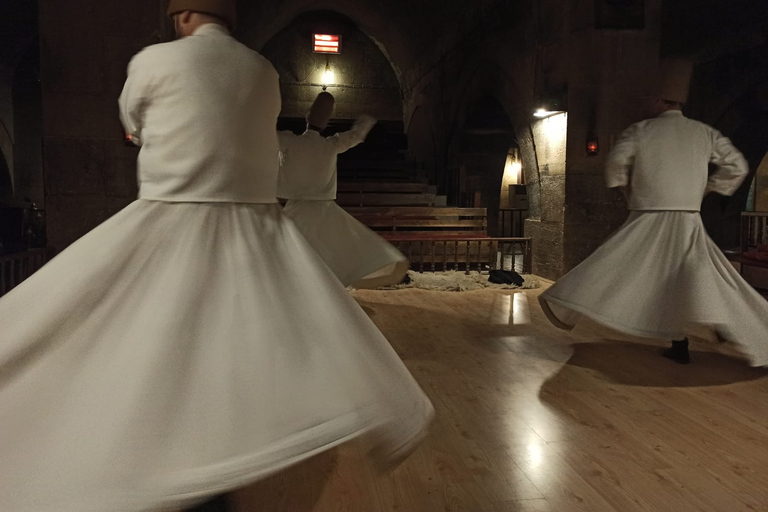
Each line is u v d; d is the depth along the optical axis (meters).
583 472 2.53
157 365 1.46
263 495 2.32
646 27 7.76
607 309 3.88
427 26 12.97
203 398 1.45
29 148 13.87
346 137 5.02
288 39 16.28
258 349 1.54
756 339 3.68
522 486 2.40
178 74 1.71
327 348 1.62
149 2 6.32
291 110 16.48
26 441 1.38
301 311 1.67
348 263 4.77
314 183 4.80
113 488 1.34
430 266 8.97
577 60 7.74
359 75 16.70
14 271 5.03
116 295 1.57
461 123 11.34
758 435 2.93
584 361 4.22
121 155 6.41
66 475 1.34
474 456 2.67
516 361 4.21
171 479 1.37
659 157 3.91
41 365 1.48
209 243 1.67
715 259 3.87
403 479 2.46
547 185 8.31
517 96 9.00
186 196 1.71
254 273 1.66
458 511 2.21
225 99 1.75
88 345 1.50
